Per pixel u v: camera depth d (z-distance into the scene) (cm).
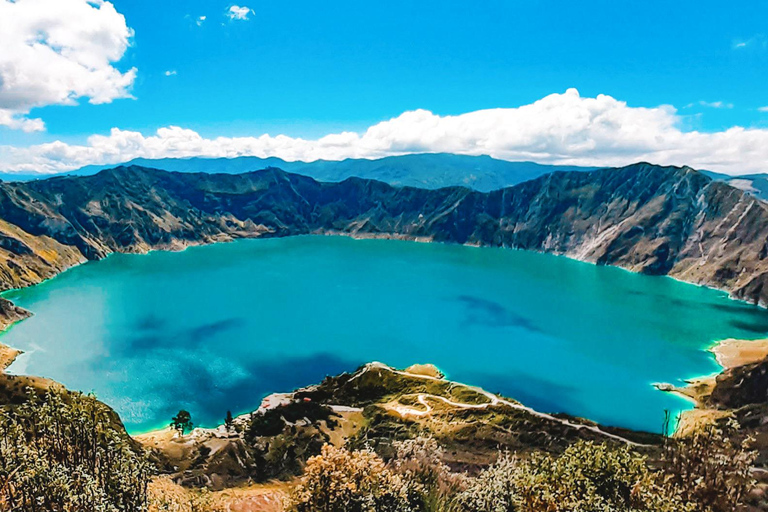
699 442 3047
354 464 2969
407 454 3684
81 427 2817
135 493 2775
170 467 9788
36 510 2273
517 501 2956
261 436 12394
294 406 14388
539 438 12138
